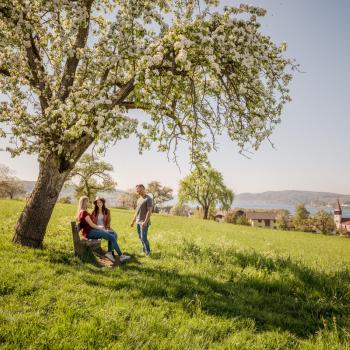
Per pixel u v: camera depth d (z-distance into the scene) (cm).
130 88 938
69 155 938
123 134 767
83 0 1012
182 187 8056
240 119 938
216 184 7994
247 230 4412
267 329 573
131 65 987
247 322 583
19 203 3425
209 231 3139
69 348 412
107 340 440
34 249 871
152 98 920
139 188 1095
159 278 776
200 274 848
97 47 942
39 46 1098
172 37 807
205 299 662
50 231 1315
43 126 845
